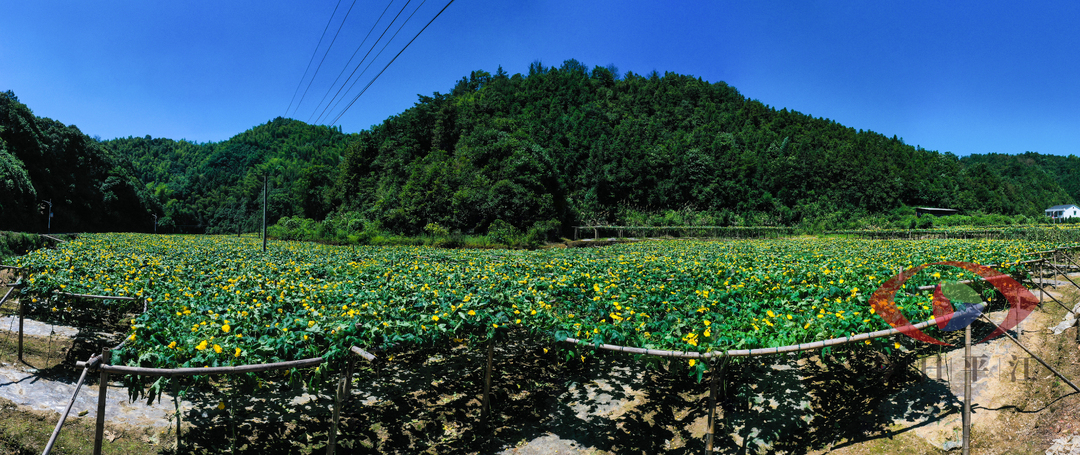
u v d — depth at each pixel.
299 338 5.70
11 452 5.73
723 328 6.07
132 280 10.23
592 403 8.36
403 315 7.01
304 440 7.01
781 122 113.06
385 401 8.41
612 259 15.83
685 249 23.73
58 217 67.25
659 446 7.01
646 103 111.75
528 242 40.97
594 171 73.38
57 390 7.39
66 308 8.90
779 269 11.66
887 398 7.39
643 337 6.15
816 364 9.05
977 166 100.31
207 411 7.48
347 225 50.34
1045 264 12.95
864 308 6.88
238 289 9.62
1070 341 8.34
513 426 7.68
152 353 4.98
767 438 6.92
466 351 10.80
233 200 114.38
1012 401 6.74
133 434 6.59
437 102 72.69
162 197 124.50
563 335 6.22
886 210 80.69
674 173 78.19
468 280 10.38
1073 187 122.94
